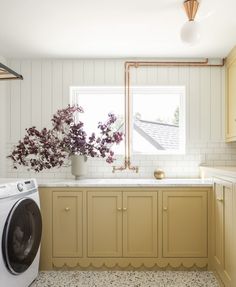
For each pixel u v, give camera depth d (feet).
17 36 8.13
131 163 9.94
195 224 7.94
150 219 7.97
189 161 9.89
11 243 5.74
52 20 7.18
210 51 9.30
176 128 10.35
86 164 9.36
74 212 8.02
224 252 6.87
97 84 10.01
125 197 7.97
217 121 9.91
